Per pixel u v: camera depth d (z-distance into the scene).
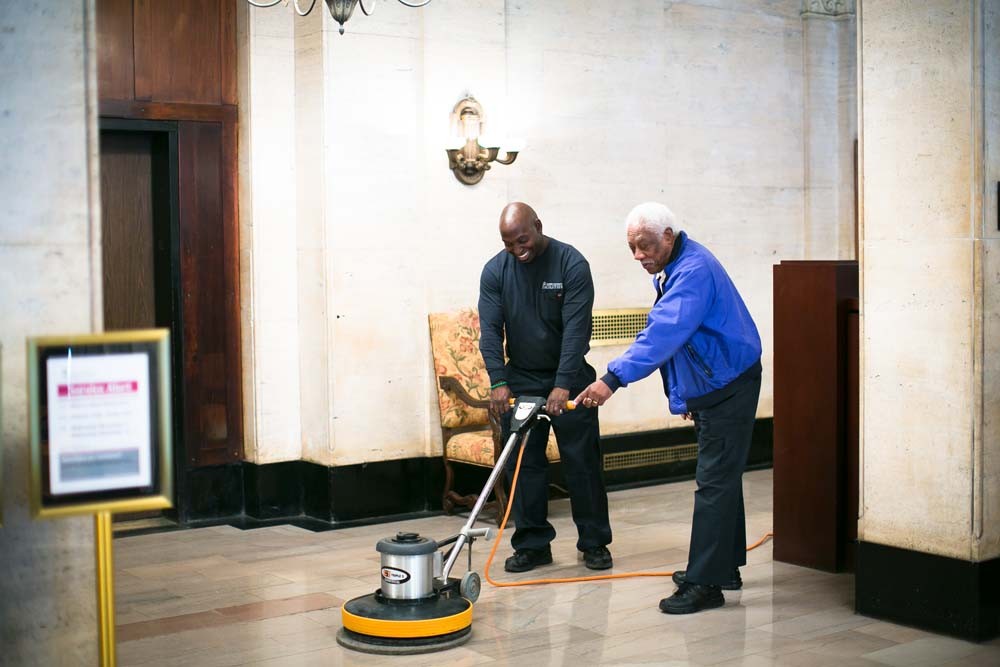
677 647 4.12
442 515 6.73
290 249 6.72
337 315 6.48
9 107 2.77
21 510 2.80
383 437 6.66
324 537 6.19
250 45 6.52
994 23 4.13
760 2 8.24
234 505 6.77
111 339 2.36
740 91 8.16
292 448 6.75
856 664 3.92
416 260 6.74
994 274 4.16
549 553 5.38
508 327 5.27
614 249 7.59
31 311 2.81
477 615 4.57
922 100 4.24
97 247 2.87
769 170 8.34
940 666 3.89
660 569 5.29
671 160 7.84
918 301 4.29
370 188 6.56
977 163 4.09
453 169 6.84
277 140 6.65
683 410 4.62
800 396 5.29
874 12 4.38
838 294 5.13
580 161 7.42
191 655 4.12
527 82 7.18
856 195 8.52
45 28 2.80
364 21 6.50
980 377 4.12
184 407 6.57
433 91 6.74
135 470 2.39
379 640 4.14
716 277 4.46
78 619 2.86
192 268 6.57
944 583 4.24
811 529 5.29
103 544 2.48
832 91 8.55
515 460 5.29
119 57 6.29
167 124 6.45
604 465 7.54
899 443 4.37
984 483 4.15
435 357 6.64
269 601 4.87
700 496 4.60
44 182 2.81
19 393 2.79
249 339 6.66
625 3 7.58
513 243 5.04
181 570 5.45
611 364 4.48
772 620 4.46
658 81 7.75
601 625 4.41
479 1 6.88
